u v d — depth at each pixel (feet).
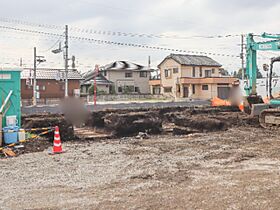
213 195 15.10
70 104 45.65
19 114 30.35
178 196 15.12
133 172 20.16
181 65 138.92
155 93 153.99
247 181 17.33
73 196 15.58
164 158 24.11
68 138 36.14
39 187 17.20
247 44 47.96
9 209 13.89
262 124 41.50
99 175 19.56
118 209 13.60
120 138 37.65
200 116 45.37
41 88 125.80
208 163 22.36
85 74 175.01
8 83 29.63
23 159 24.06
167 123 51.96
